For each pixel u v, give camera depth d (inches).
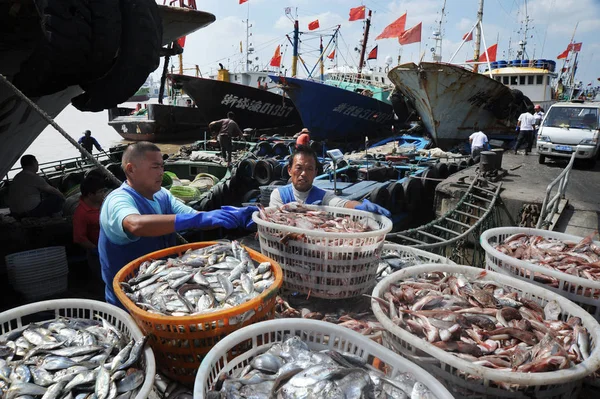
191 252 106.9
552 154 509.0
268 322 74.9
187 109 1051.3
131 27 183.8
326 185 341.1
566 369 64.9
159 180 116.6
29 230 232.4
